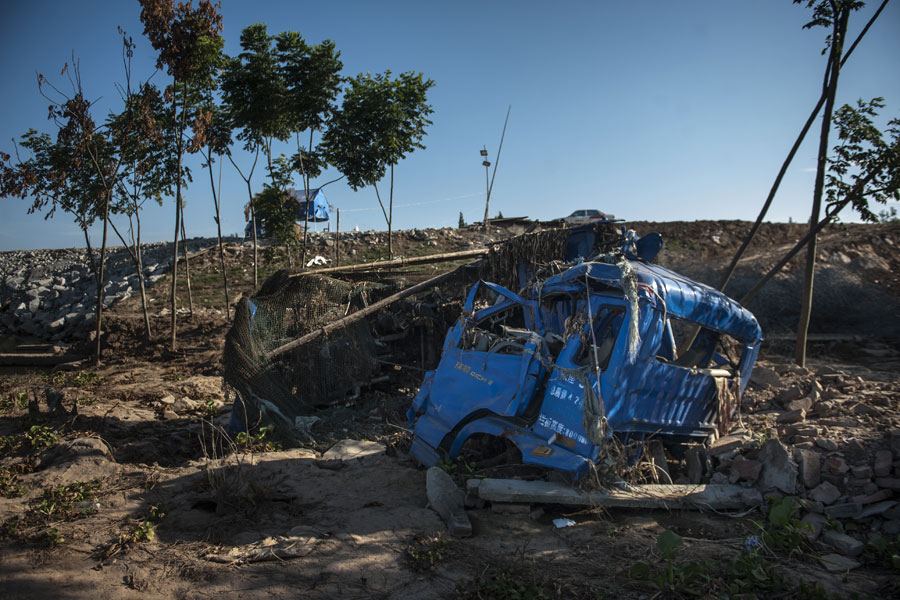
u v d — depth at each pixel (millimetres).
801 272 14711
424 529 4719
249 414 7801
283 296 8773
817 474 5137
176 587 3838
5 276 28234
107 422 8117
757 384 8641
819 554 4188
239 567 4086
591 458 4930
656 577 3854
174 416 8930
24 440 7137
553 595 3664
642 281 5293
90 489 5516
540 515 5027
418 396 6996
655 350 5250
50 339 18672
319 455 6891
